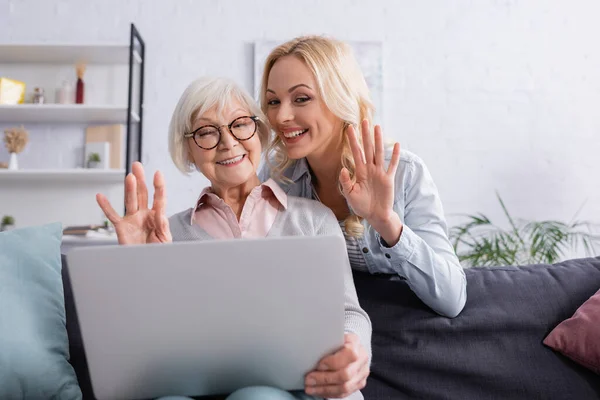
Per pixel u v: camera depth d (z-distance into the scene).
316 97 1.42
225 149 1.30
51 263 1.23
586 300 1.41
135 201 1.12
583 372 1.30
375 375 1.34
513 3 3.55
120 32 3.48
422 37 3.52
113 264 0.85
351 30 3.51
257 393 0.92
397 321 1.38
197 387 0.99
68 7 3.49
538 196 3.47
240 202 1.38
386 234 1.26
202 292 0.87
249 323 0.90
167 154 3.43
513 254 3.21
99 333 0.90
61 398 1.11
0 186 3.44
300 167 1.62
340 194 1.55
